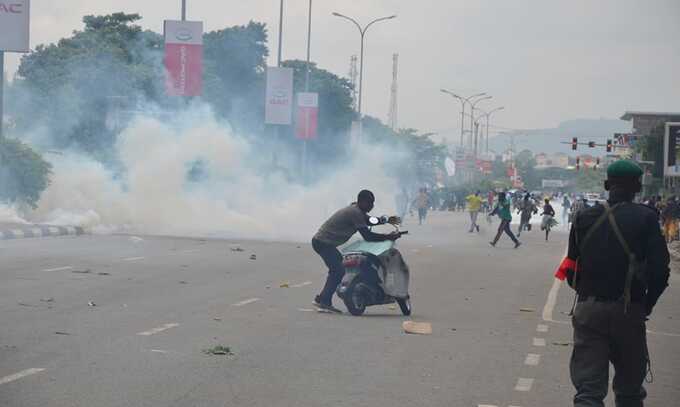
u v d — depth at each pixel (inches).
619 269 261.9
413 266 968.9
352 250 569.6
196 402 324.8
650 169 3570.4
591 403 260.4
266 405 325.1
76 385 343.3
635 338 264.2
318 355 425.1
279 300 616.1
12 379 349.4
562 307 658.8
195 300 599.8
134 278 715.4
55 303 562.3
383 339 478.3
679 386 401.4
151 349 421.4
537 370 411.2
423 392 357.1
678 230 1822.1
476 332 518.0
